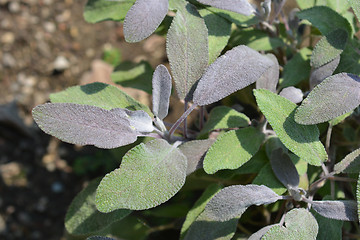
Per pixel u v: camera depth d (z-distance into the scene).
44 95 0.84
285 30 0.51
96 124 0.38
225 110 0.43
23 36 0.87
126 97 0.42
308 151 0.39
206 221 0.41
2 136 0.79
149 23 0.39
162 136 0.41
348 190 0.49
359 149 0.40
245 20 0.44
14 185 0.76
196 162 0.41
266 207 0.46
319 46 0.42
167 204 0.54
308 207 0.40
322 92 0.38
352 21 0.47
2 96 0.83
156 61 0.82
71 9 0.90
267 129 0.45
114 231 0.48
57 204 0.75
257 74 0.39
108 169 0.75
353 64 0.44
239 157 0.40
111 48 0.86
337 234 0.40
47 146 0.80
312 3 0.47
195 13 0.41
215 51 0.42
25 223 0.74
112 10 0.46
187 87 0.41
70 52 0.87
